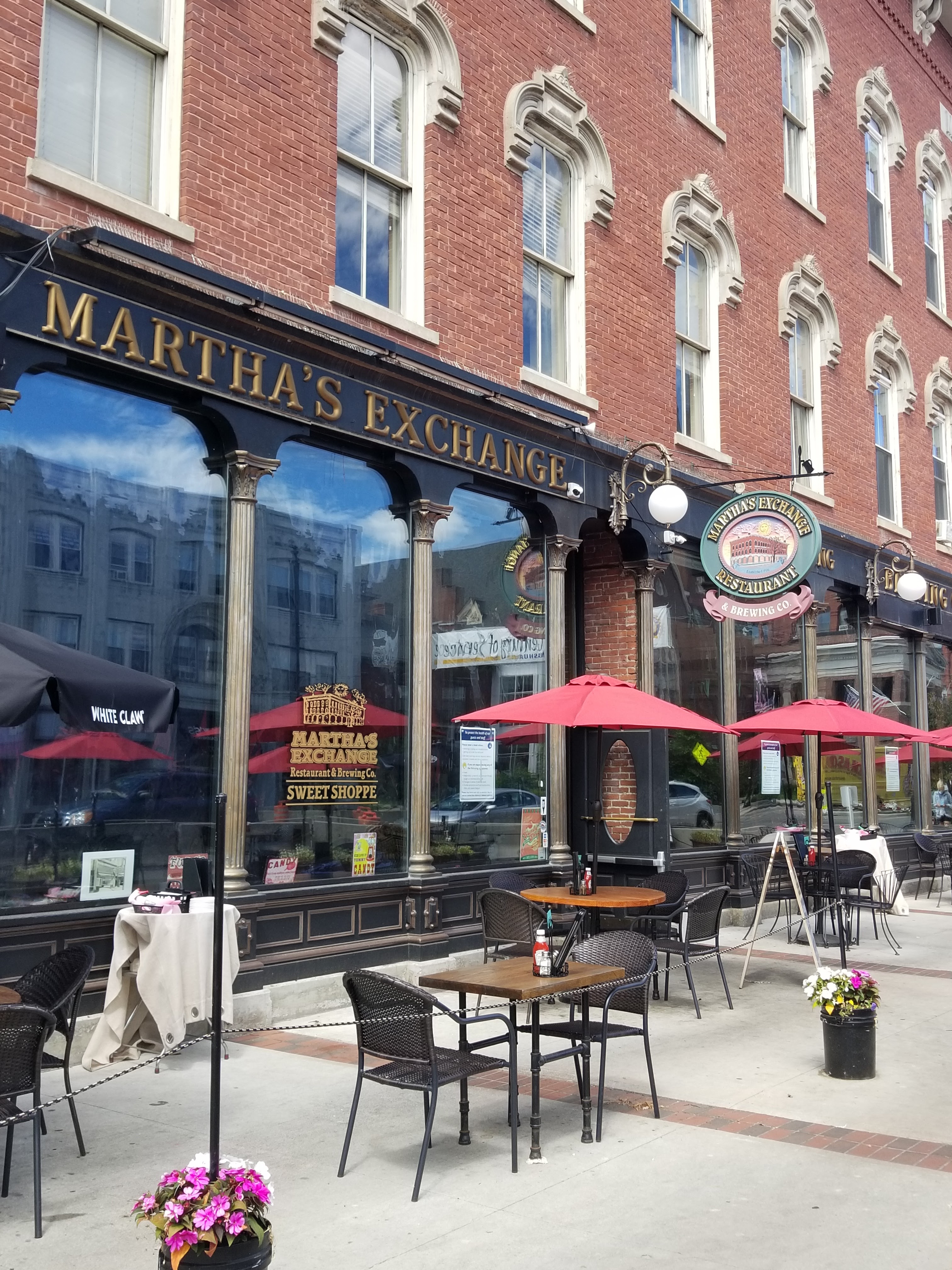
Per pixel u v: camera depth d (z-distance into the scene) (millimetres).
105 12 8391
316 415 9148
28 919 7195
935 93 22688
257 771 8812
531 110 12148
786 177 17484
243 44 9039
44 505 7645
